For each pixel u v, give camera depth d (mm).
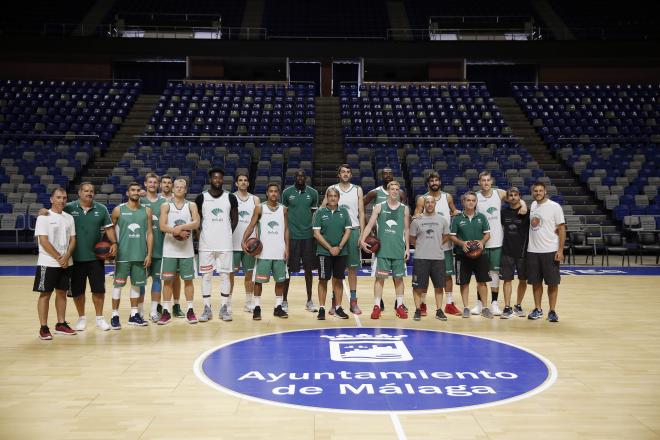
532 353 5211
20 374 4562
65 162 15266
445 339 5734
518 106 19688
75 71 20812
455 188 14078
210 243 6605
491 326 6383
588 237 13211
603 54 20109
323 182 14852
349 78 23438
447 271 7004
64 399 3977
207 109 18094
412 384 4281
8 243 13406
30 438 3307
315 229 6746
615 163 15750
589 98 19328
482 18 23141
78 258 5977
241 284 9828
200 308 7488
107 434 3365
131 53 20172
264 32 23047
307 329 6211
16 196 13922
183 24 21406
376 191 7273
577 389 4195
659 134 17578
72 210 5949
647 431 3420
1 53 19969
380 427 3463
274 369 4676
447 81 21109
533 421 3568
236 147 15984
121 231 6230
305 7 24453
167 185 6570
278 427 3465
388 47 20281
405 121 17922
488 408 3785
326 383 4305
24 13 22688
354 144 16844
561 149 16484
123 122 18141
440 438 3312
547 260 6605
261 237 6770
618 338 5828
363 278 10633
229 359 4988
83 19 22719
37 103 18250
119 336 5879
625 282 9930
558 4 24547
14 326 6383
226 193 6676
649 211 14047
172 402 3910
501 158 15688
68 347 5426
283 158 15641
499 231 6852
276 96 19109
